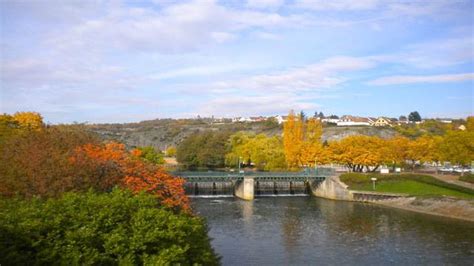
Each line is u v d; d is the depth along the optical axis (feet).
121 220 102.22
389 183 428.15
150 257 93.76
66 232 89.92
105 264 90.53
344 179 444.96
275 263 204.23
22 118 372.38
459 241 241.76
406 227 282.77
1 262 79.87
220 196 454.81
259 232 269.03
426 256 213.46
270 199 432.66
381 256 214.48
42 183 136.36
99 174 152.15
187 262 103.04
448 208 331.36
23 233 85.66
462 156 397.60
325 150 522.06
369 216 326.44
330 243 240.73
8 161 150.82
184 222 107.24
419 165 625.82
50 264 84.07
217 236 257.96
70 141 189.37
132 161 174.19
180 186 172.04
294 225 291.17
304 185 500.74
